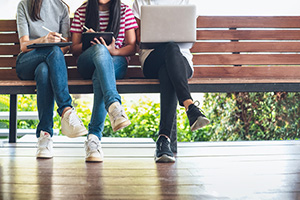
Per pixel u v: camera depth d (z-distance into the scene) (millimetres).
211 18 2615
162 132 1875
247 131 3365
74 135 1809
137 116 4043
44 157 1915
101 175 1496
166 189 1267
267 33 2635
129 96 4570
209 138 3918
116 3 2205
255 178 1437
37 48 1970
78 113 4254
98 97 1890
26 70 2035
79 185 1320
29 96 4434
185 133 3939
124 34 2289
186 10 2014
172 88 1909
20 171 1569
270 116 3367
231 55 2615
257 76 2629
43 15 2221
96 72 1908
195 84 2145
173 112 1904
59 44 1928
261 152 2141
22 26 2172
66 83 1890
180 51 2066
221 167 1668
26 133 3082
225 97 3494
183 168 1646
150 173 1537
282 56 2627
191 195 1189
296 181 1387
